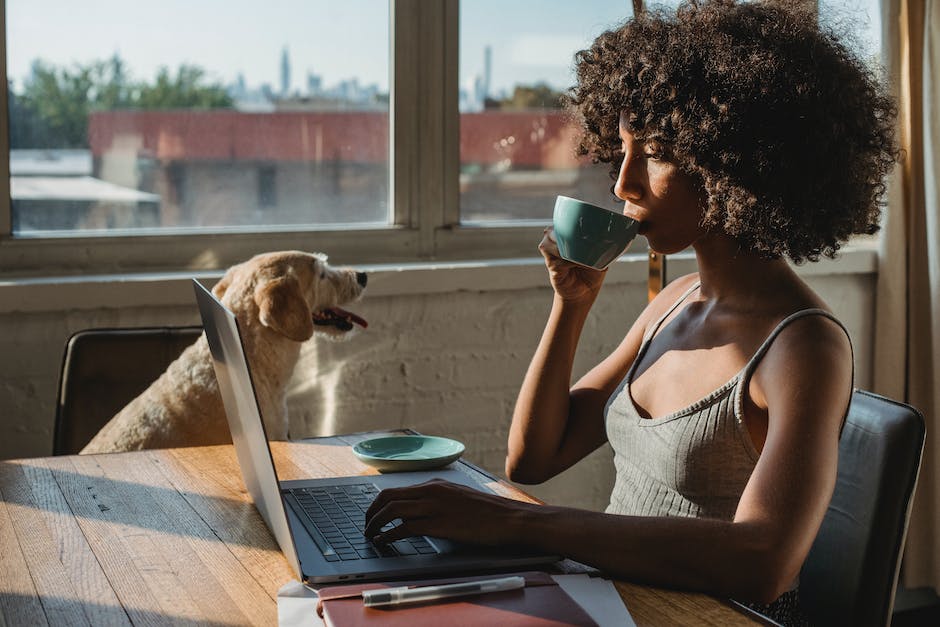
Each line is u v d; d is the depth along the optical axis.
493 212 2.66
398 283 2.38
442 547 0.99
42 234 2.25
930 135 2.57
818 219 1.11
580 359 2.60
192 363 1.89
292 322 1.91
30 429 2.16
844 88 1.10
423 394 2.48
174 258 2.35
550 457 1.40
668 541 0.91
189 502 1.21
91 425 1.86
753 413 1.08
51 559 1.01
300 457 1.43
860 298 2.79
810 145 1.06
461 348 2.50
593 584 0.91
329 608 0.82
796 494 0.91
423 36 2.51
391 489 1.04
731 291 1.19
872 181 1.18
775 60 1.07
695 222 1.14
